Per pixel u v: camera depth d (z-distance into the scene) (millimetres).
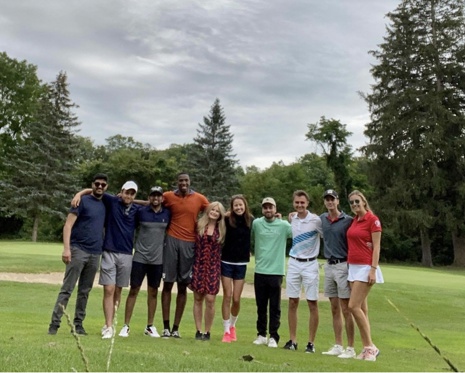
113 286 6445
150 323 6832
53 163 46156
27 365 3885
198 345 6113
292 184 53625
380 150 39625
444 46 39562
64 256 6109
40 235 48125
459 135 38875
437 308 12664
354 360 5957
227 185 55906
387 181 40344
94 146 74562
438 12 40656
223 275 6945
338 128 46625
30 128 46812
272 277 6926
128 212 6559
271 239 6973
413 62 40188
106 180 6395
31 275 14102
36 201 44594
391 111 39344
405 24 40969
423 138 37656
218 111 58031
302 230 6984
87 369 1735
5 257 17688
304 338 8266
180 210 6828
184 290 6941
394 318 11312
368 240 6219
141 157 51656
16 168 44969
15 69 49625
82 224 6289
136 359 4434
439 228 39875
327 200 6758
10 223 47594
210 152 57125
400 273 22438
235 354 5570
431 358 6598
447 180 37875
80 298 6402
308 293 6824
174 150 71938
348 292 6586
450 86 39938
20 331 6121
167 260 6801
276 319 6918
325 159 49781
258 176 55625
